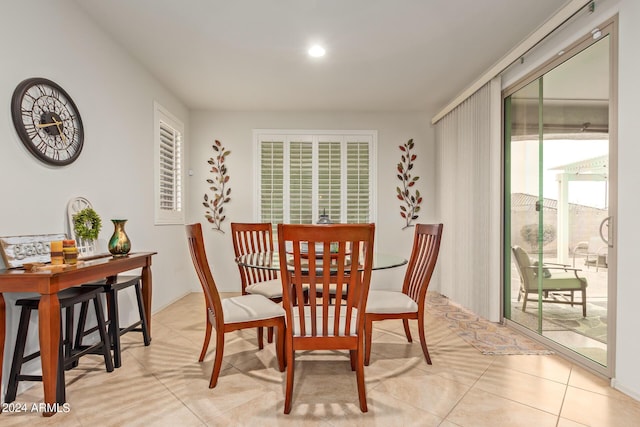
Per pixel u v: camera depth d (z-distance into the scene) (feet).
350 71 11.11
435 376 6.96
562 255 8.09
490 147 10.55
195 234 6.31
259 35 8.93
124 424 5.30
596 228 7.04
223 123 15.07
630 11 6.19
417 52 9.84
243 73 11.23
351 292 5.72
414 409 5.76
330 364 7.56
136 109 10.31
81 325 7.29
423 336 7.57
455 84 12.19
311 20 8.24
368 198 15.31
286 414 5.60
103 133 8.66
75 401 5.94
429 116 15.35
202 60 10.32
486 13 7.96
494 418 5.51
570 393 6.29
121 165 9.49
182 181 13.96
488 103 10.66
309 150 15.26
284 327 7.16
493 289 10.50
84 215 7.36
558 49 8.16
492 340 9.02
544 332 8.72
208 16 8.07
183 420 5.42
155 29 8.65
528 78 9.32
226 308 6.94
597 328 7.04
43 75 6.76
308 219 15.25
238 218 15.11
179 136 13.67
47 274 5.32
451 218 13.33
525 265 9.50
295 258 5.63
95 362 7.58
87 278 6.22
